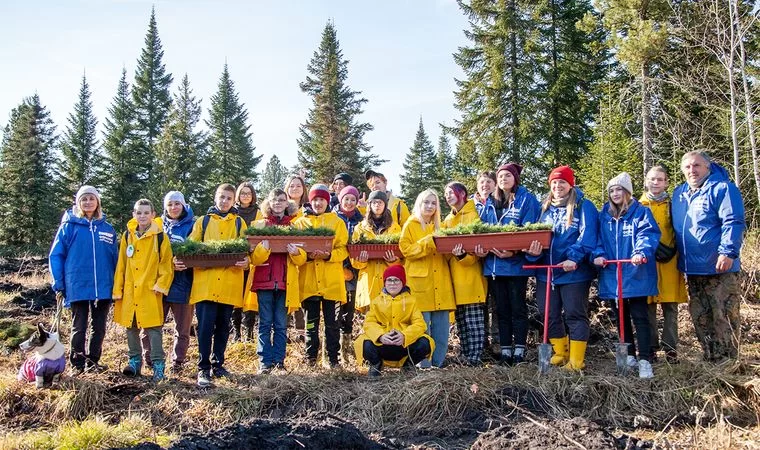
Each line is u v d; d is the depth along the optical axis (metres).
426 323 6.18
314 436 3.84
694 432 4.21
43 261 17.58
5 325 8.00
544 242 5.67
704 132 16.50
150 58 47.78
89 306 6.08
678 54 17.08
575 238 5.63
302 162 36.88
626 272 5.32
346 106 38.00
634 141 17.73
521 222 6.16
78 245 5.91
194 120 46.09
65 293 5.88
